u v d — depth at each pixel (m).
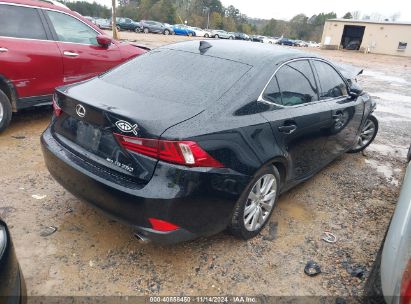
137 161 2.42
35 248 2.87
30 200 3.50
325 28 41.47
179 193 2.39
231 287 2.66
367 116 5.02
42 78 5.13
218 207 2.63
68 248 2.90
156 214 2.40
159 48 3.71
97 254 2.87
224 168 2.58
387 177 4.80
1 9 4.74
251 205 3.01
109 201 2.54
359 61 25.73
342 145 4.47
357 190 4.34
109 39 5.89
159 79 3.05
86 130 2.74
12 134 5.09
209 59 3.23
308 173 3.84
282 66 3.30
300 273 2.85
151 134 2.37
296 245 3.18
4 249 1.91
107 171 2.58
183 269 2.79
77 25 5.59
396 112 8.97
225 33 48.25
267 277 2.78
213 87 2.88
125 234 3.12
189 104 2.70
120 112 2.47
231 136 2.64
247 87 2.93
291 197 4.02
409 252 2.04
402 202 2.42
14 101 4.98
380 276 2.27
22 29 4.92
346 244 3.26
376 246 3.26
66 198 3.58
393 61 28.81
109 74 3.38
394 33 37.47
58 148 2.93
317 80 3.83
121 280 2.64
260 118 2.92
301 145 3.45
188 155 2.39
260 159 2.82
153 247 2.98
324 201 4.00
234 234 3.04
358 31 40.81
